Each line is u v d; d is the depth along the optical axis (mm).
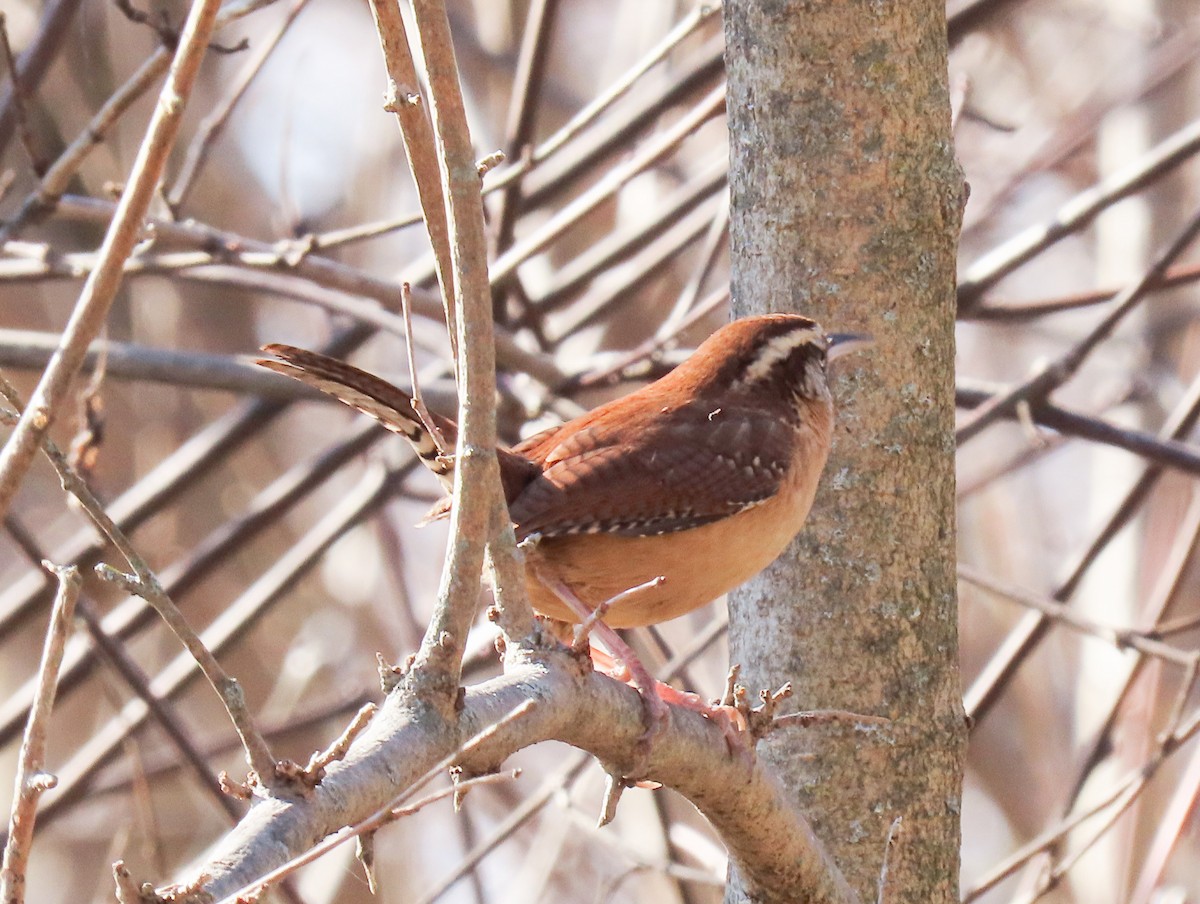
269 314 19938
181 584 13562
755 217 7695
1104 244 17000
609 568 7422
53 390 4398
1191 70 17109
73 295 19109
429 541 19172
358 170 17875
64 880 19047
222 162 19812
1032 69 19438
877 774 7250
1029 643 11039
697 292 12141
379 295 11219
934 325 7547
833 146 7492
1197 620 10562
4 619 13250
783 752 7324
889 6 7488
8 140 12031
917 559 7430
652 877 14789
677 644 13680
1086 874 14688
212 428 13812
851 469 7441
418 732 4844
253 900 3824
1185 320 17812
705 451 7391
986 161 18938
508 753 5152
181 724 11852
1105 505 16297
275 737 14414
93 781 14578
